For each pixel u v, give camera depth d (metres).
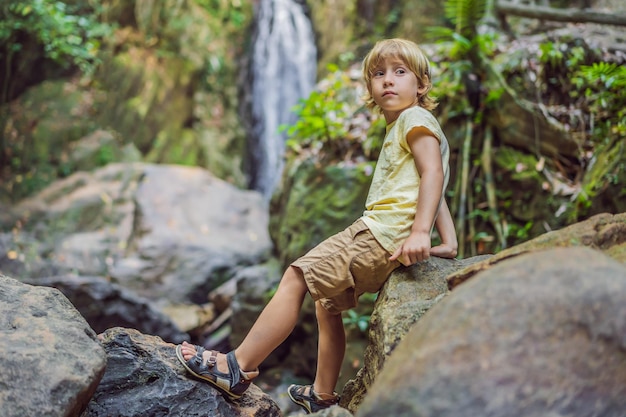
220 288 6.16
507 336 1.23
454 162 4.20
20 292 1.94
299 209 4.73
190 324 5.68
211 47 9.66
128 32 9.05
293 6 9.98
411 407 1.18
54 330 1.78
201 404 1.91
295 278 1.95
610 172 3.57
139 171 7.58
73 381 1.62
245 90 10.02
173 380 1.93
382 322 1.84
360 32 8.68
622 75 3.59
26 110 8.07
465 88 4.19
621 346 1.24
